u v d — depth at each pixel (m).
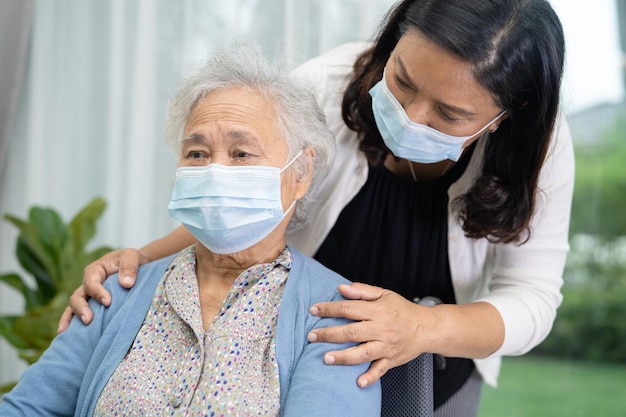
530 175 1.34
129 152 2.78
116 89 2.80
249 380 1.17
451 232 1.47
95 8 2.85
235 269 1.32
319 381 1.14
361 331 1.15
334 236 1.52
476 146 1.41
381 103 1.27
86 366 1.30
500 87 1.17
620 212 3.16
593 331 3.31
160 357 1.24
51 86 2.87
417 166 1.47
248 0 2.70
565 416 3.43
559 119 1.35
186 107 1.32
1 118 2.80
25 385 1.28
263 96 1.29
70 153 2.88
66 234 2.43
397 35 1.33
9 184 2.93
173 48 2.76
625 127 3.11
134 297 1.32
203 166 1.27
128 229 2.77
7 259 2.95
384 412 1.29
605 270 3.22
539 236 1.45
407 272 1.50
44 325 2.26
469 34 1.12
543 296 1.43
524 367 3.48
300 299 1.26
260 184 1.25
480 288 1.59
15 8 2.78
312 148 1.36
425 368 1.28
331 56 1.57
